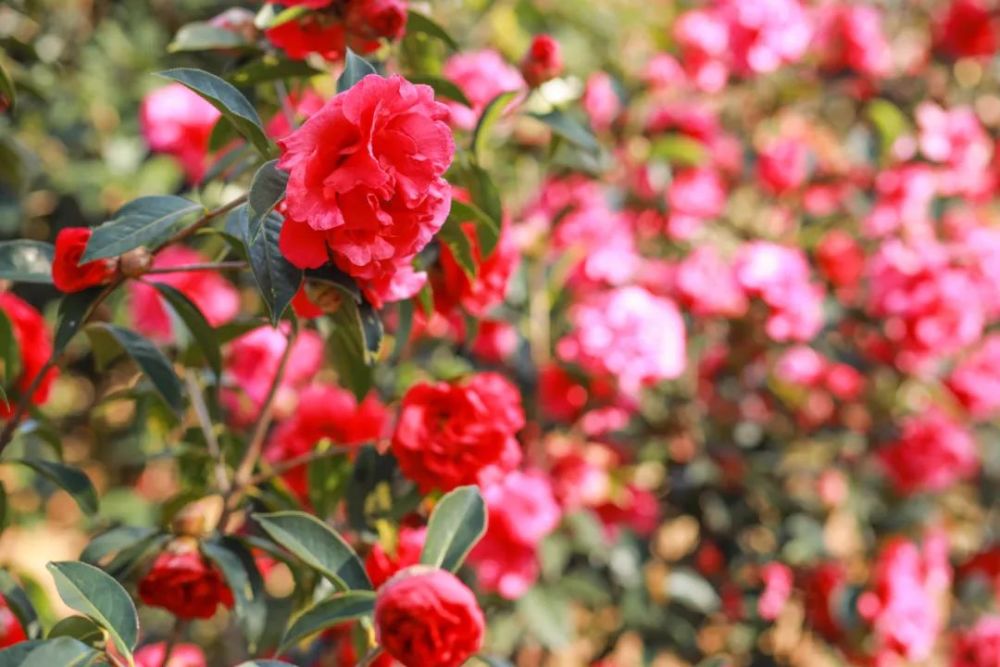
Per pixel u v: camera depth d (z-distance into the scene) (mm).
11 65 1424
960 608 1959
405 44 1235
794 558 1887
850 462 1990
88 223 2039
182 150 1684
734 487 1923
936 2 2369
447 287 1108
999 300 1920
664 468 1901
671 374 1577
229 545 1079
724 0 1912
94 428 1983
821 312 1920
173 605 1050
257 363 1513
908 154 2041
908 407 1995
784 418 1991
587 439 1729
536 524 1385
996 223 2158
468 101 1174
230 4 2055
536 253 1654
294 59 1140
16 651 880
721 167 2006
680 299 1801
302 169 861
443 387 1098
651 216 1865
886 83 2244
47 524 2045
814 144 2164
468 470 1086
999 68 2297
